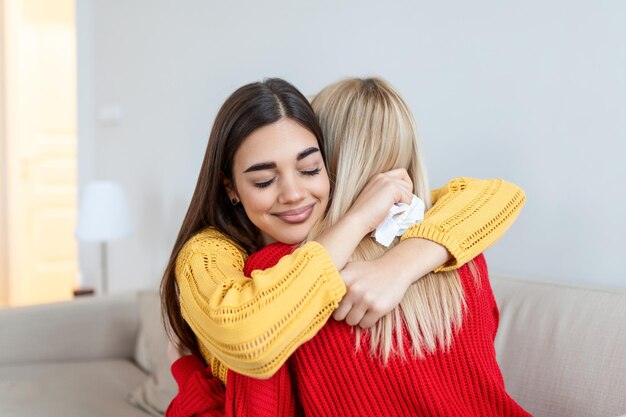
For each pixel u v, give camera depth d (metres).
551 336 1.52
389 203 1.02
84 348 2.71
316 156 1.06
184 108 3.26
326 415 0.99
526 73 1.87
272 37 2.74
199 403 1.17
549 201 1.84
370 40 2.32
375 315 0.95
